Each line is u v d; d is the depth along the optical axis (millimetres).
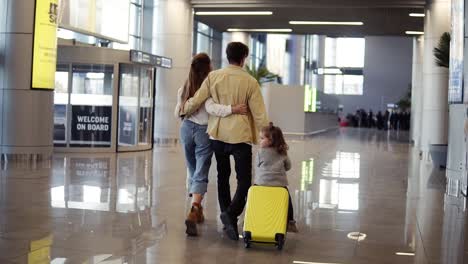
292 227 7742
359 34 36188
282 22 31531
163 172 14453
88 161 16281
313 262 6484
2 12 15109
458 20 12461
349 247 7246
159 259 6344
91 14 21422
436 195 11961
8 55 15102
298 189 12234
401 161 20297
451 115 12539
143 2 28938
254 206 7066
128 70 19938
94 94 19109
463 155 12133
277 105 38281
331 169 16625
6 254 6277
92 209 9039
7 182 11586
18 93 15148
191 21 27312
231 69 7438
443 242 7637
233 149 7352
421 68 35094
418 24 30922
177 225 8133
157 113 26875
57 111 18906
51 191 10617
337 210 9836
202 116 7945
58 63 18844
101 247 6746
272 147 7305
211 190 11641
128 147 20125
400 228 8500
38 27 15195
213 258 6488
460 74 12219
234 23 32344
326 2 25656
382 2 24906
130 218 8492
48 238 7062
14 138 15195
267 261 6453
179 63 26906
